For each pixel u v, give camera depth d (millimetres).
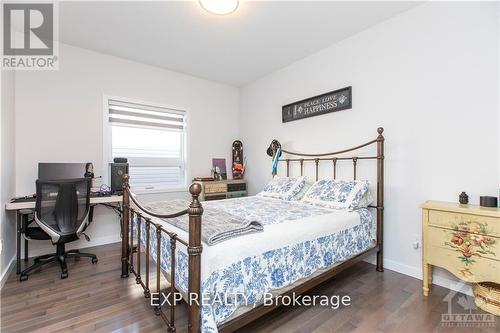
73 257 2682
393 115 2383
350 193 2322
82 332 1484
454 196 2012
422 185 2193
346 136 2785
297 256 1628
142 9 2236
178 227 1614
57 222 2244
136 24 2480
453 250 1768
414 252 2248
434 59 2115
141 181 3553
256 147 4102
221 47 2973
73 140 2945
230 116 4371
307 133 3232
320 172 3070
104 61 3145
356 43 2676
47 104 2787
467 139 1947
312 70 3160
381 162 2373
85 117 3020
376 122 2514
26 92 2670
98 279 2178
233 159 4273
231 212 2141
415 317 1646
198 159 4000
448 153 2043
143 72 3447
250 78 4023
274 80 3738
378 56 2490
